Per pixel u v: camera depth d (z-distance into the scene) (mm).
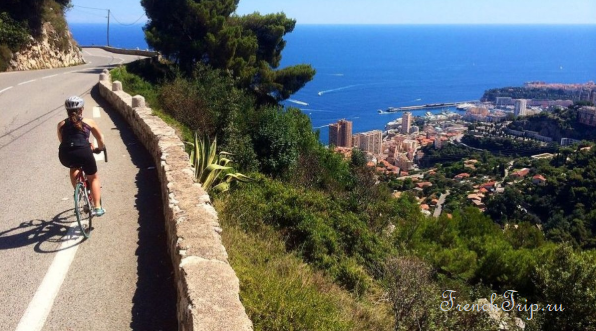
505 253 11531
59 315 3730
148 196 6508
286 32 31766
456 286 9539
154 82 25109
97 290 4121
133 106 10734
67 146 4945
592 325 8055
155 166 7871
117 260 4680
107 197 6398
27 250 4777
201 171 8398
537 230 15492
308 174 15719
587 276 8586
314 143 19703
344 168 19234
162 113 13891
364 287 7484
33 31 29594
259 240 7043
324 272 7590
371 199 15977
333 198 13805
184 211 4801
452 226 15055
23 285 4125
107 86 15898
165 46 26344
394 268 7961
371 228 12445
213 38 25953
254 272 5059
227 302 3271
